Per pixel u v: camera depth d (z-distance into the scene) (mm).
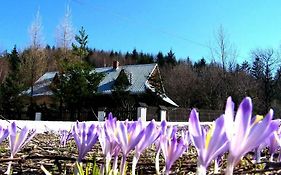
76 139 1286
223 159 2070
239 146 745
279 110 54406
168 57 90688
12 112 43625
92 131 1280
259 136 737
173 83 63375
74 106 39281
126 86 40000
